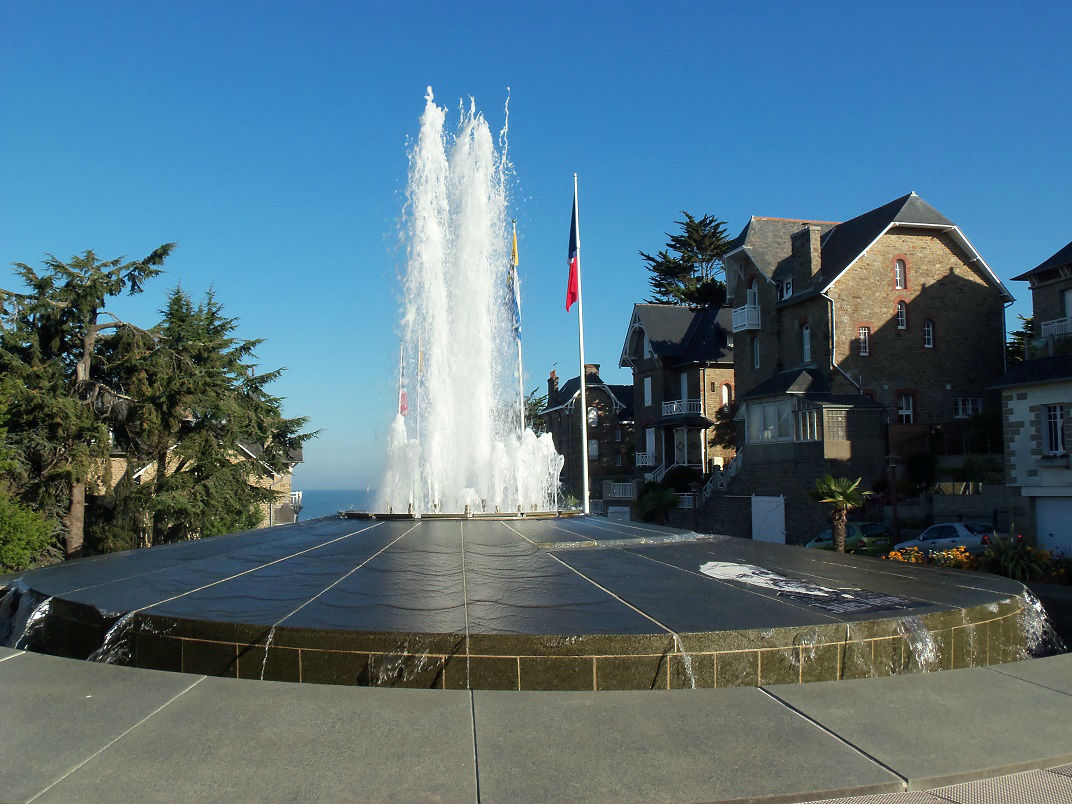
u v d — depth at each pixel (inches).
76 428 1181.7
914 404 1593.3
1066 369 1090.1
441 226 695.7
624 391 2608.3
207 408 1330.0
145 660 287.6
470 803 177.9
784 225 1895.9
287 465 1646.2
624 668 260.4
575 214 892.0
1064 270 1266.0
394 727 219.1
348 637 264.8
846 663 277.7
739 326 1841.8
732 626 275.0
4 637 363.9
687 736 216.5
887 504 1339.8
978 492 1298.0
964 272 1654.8
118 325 1307.8
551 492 696.4
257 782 186.1
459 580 350.3
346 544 455.2
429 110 692.1
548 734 215.9
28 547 1064.2
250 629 273.9
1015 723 231.5
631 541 466.9
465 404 672.4
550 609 297.9
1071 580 821.9
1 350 1176.2
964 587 362.0
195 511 1294.3
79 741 208.2
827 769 198.7
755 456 1603.1
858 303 1578.5
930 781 195.2
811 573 385.4
